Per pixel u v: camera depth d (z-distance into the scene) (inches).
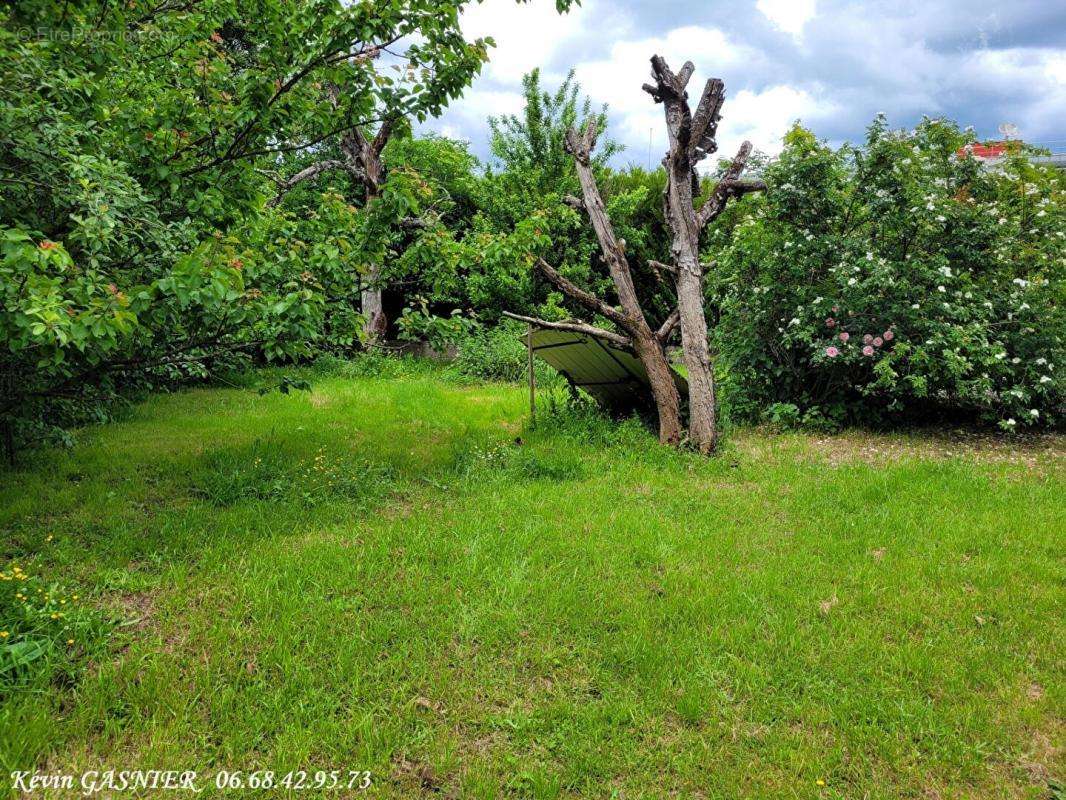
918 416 368.8
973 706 115.1
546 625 138.5
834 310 335.0
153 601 145.8
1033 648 133.6
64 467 241.6
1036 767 102.5
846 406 351.9
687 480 249.9
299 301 199.5
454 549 175.6
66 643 122.8
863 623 141.8
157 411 374.3
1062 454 300.4
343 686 116.6
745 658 128.5
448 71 226.5
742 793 95.7
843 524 199.9
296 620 137.3
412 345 697.6
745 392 374.9
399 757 101.9
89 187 165.6
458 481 241.9
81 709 106.7
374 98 228.1
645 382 338.0
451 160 763.4
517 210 717.3
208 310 185.5
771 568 168.6
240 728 105.3
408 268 284.4
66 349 179.2
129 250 192.7
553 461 261.4
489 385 541.0
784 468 262.8
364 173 577.0
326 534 187.2
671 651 129.3
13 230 128.0
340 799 93.4
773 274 366.0
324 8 207.3
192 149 216.4
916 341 330.0
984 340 316.2
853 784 98.9
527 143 775.1
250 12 211.3
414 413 383.9
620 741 105.9
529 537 184.4
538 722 108.9
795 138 358.6
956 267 349.1
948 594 154.6
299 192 642.2
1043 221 359.9
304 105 223.8
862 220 356.8
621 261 298.7
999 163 385.7
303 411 383.6
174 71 214.8
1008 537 188.2
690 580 160.2
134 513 200.1
